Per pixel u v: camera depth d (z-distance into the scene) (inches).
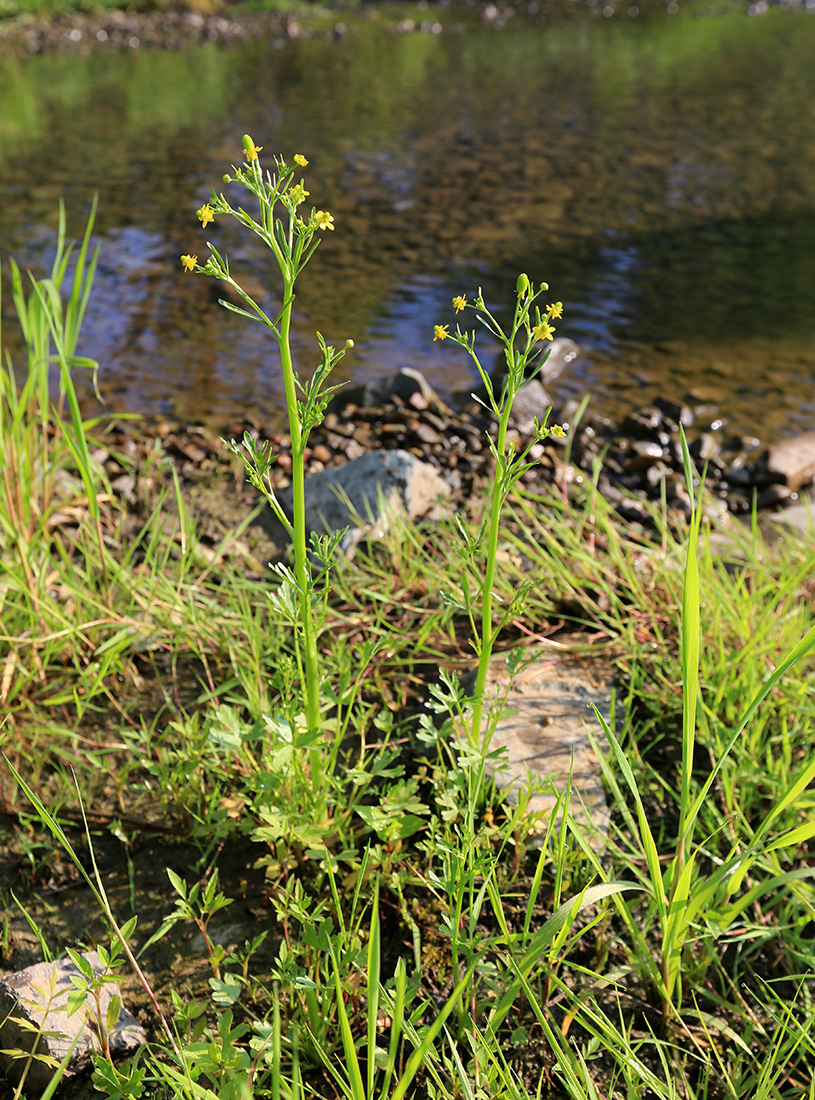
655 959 85.2
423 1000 82.0
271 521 157.5
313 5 987.9
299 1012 78.4
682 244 303.3
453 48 727.7
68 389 121.0
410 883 90.0
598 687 112.0
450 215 331.6
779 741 104.5
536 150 415.5
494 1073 70.8
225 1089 66.8
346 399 205.3
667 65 632.4
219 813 94.7
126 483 167.0
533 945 71.2
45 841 98.5
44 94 565.6
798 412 201.6
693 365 223.5
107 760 107.3
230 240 307.9
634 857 91.8
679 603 120.6
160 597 122.8
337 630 123.6
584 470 181.0
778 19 857.5
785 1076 77.6
